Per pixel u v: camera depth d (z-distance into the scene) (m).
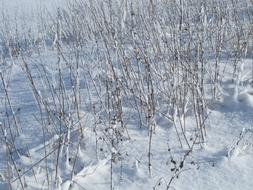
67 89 4.27
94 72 4.12
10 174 2.89
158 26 4.09
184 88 3.45
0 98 4.40
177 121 3.50
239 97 3.72
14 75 5.16
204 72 3.92
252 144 3.10
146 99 3.54
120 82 3.59
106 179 2.83
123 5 4.52
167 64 3.79
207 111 3.62
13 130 3.57
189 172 2.85
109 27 3.90
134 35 3.84
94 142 3.22
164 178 2.80
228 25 4.74
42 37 6.78
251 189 2.66
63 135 3.12
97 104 3.77
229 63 4.39
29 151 3.20
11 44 6.51
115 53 3.95
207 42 4.69
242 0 5.94
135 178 2.83
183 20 4.05
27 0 11.13
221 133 3.32
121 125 3.34
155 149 3.13
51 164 3.03
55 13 7.78
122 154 3.09
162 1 4.40
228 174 2.80
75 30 4.70
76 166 3.01
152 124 3.27
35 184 2.79
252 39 4.71
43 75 4.89
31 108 3.97
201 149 3.09
